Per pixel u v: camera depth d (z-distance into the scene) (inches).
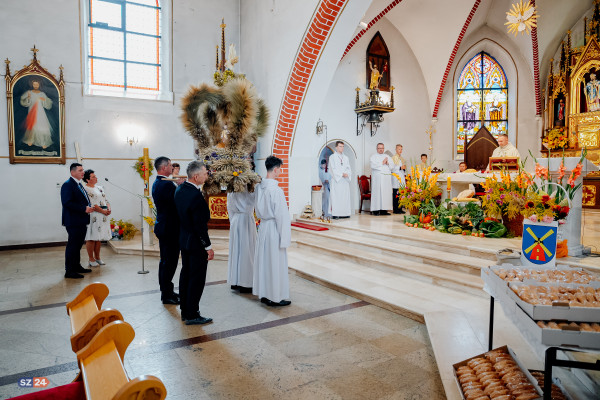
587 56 465.1
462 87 542.3
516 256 130.4
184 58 416.5
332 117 442.9
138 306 192.1
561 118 497.0
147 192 338.6
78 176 247.1
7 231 349.4
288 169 374.0
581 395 94.7
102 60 395.5
